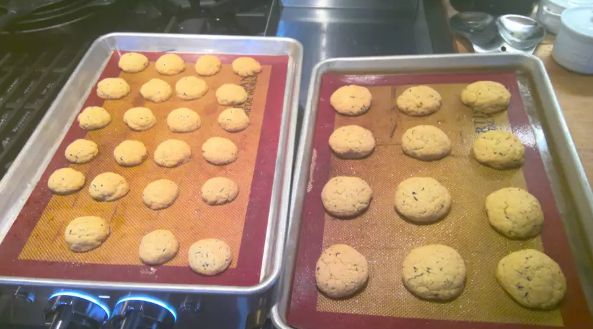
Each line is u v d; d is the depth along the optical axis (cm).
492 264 40
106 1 57
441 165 47
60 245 43
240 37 61
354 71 57
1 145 50
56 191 47
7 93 54
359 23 71
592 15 56
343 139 48
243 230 44
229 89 56
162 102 57
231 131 52
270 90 57
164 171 50
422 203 43
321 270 39
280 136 51
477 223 43
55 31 56
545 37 62
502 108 51
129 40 62
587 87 55
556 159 46
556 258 39
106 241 43
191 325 38
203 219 45
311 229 43
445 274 38
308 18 72
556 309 36
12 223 45
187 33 66
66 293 36
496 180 46
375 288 39
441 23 66
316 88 55
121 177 48
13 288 38
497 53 54
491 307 37
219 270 40
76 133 53
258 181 47
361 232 43
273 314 36
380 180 47
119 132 54
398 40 67
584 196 41
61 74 57
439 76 55
